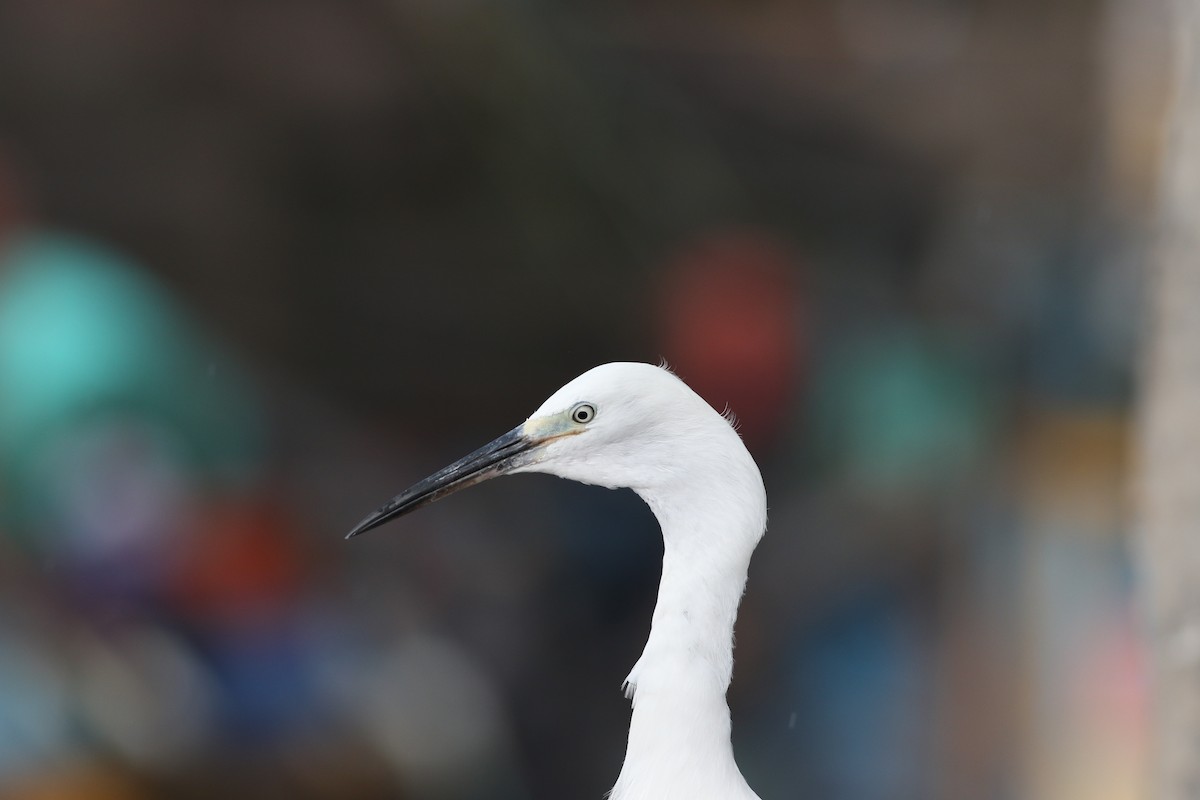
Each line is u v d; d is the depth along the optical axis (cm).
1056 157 1454
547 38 1435
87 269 906
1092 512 1030
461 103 1381
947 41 1559
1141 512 529
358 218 1355
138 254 1252
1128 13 1334
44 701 782
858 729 1012
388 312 1320
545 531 1142
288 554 930
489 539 1128
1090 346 1137
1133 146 1294
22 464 810
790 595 1056
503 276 1356
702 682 470
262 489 946
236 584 870
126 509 823
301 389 1230
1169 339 504
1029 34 1535
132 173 1296
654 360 1309
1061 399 1116
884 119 1530
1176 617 496
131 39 1334
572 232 1382
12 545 799
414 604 1047
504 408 1320
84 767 786
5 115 1275
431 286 1336
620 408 477
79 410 827
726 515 474
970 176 1476
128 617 818
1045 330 1186
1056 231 1332
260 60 1362
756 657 1040
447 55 1380
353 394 1280
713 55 1504
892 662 1023
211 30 1357
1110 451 1048
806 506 1089
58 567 803
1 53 1290
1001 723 990
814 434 1145
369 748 908
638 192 1407
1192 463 495
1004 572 1032
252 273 1301
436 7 1375
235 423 934
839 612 1041
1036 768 973
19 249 927
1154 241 523
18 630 785
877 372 1173
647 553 1123
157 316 929
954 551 1051
